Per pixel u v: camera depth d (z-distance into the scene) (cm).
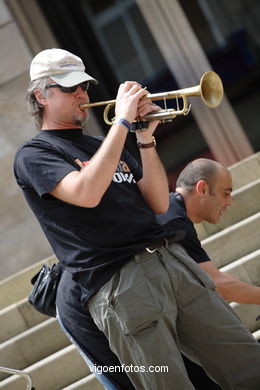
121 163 876
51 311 952
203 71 2241
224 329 843
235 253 1383
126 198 829
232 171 1611
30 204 833
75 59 854
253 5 2253
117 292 793
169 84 2241
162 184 870
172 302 815
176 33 2223
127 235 809
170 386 795
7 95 2023
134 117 805
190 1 2234
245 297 969
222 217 1480
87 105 848
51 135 845
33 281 988
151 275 805
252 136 2275
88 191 766
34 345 1345
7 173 2016
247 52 2252
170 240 839
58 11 2183
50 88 840
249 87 2269
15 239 2014
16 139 2017
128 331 794
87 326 884
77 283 833
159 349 795
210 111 2252
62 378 1269
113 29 2234
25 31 2116
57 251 825
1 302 1534
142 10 2219
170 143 2314
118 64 2244
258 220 1387
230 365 851
